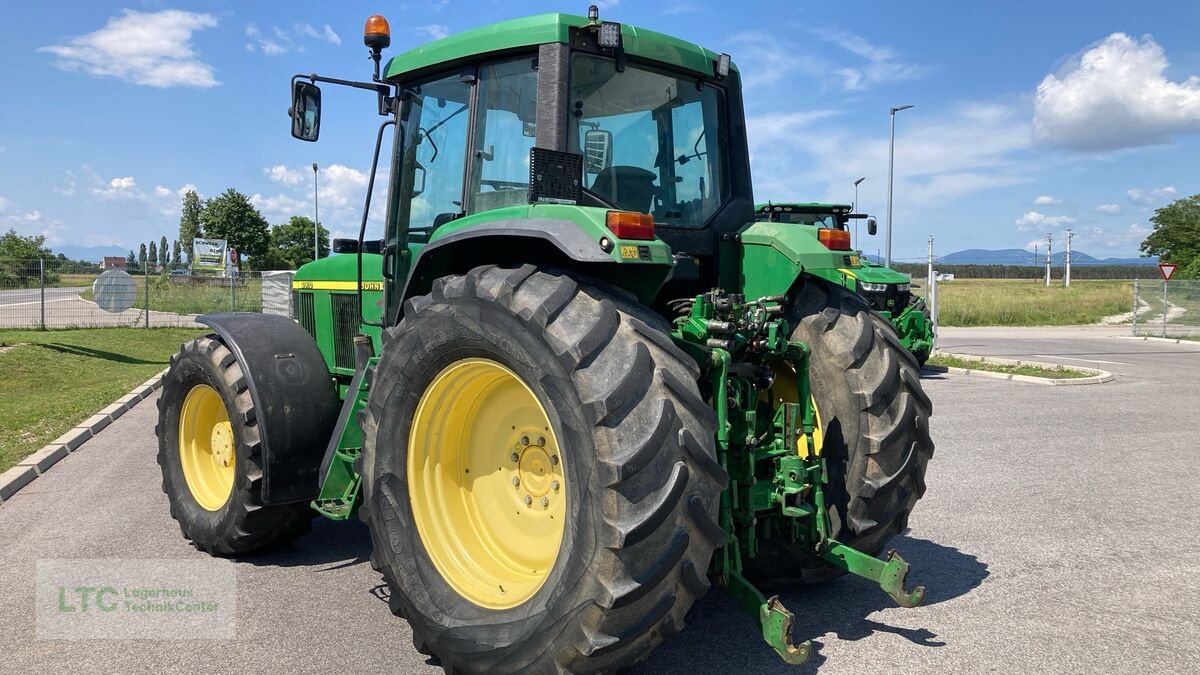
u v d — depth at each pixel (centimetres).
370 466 344
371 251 526
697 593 278
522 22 357
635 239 290
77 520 557
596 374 268
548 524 316
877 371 379
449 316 309
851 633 379
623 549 257
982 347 1950
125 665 345
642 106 381
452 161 398
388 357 338
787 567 404
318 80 429
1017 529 536
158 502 602
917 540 514
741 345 331
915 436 383
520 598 300
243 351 457
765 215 1365
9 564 471
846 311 394
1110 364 1550
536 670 281
